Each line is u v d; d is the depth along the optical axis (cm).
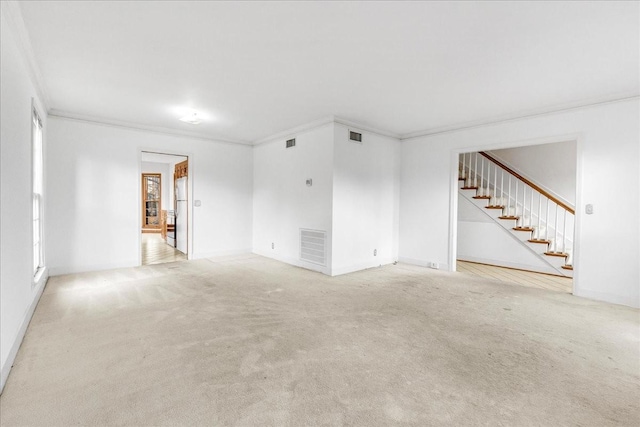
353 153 511
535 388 199
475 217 630
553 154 585
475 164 661
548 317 323
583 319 318
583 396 192
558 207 575
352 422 167
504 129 468
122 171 519
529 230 554
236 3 212
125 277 463
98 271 496
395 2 210
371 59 292
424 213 565
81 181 481
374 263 555
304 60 295
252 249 686
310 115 475
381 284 442
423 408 179
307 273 500
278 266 550
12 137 231
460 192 652
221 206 640
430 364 227
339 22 234
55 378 204
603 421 170
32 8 216
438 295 394
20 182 257
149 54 285
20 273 254
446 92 373
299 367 221
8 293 215
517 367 224
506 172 632
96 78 338
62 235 469
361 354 241
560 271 519
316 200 514
